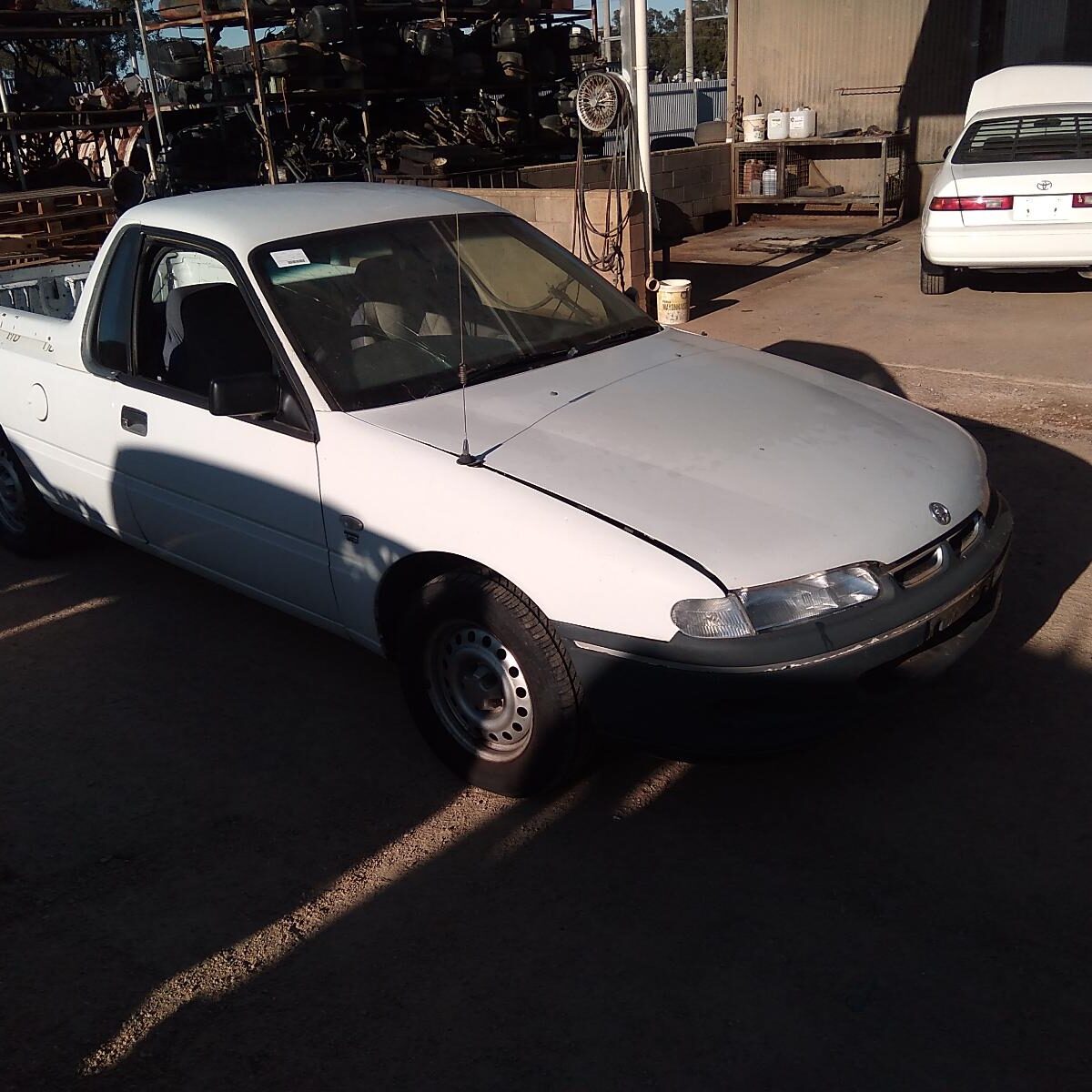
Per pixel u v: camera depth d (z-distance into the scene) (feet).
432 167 39.45
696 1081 7.86
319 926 9.58
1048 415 21.11
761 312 31.12
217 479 12.65
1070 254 28.71
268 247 12.55
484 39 47.11
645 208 29.66
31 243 33.09
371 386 11.74
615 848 10.36
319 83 42.09
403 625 11.12
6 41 49.06
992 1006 8.33
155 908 9.90
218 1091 8.01
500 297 13.47
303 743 12.35
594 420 11.29
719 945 9.11
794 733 9.48
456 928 9.47
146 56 45.52
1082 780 10.88
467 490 10.30
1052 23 42.39
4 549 18.42
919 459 11.12
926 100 45.34
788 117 47.26
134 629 15.24
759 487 10.19
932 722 11.96
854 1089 7.72
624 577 9.39
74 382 14.66
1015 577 14.97
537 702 10.24
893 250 39.73
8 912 9.92
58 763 12.21
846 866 9.92
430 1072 8.07
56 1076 8.21
